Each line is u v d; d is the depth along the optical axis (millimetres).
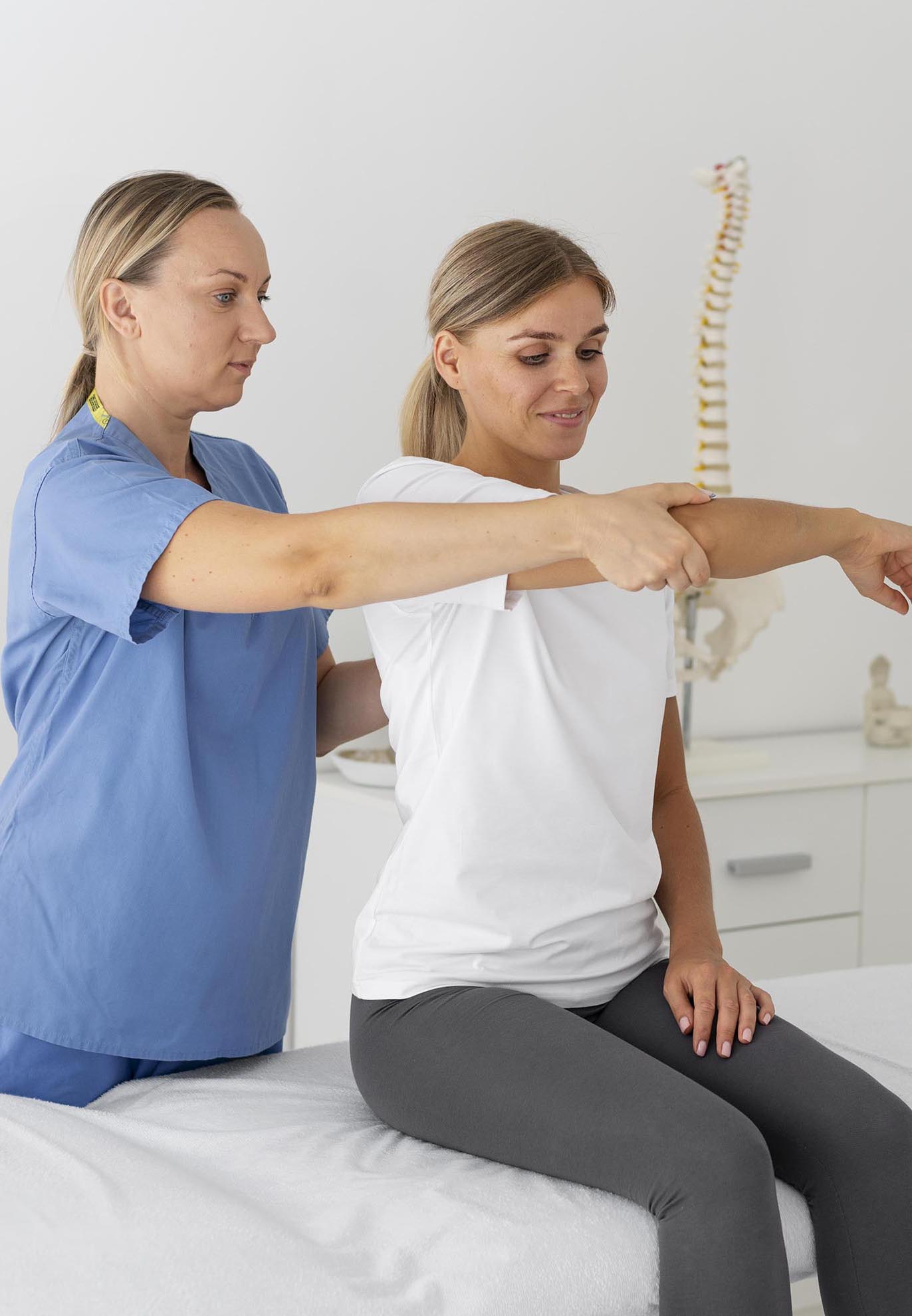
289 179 2480
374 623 1363
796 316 2963
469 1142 1205
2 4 2268
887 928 2689
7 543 2344
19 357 2328
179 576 1209
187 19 2385
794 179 2922
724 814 2518
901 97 3018
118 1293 1013
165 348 1410
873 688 2938
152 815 1387
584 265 1395
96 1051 1407
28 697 1439
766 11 2848
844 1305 1147
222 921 1433
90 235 1430
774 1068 1221
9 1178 1162
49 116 2311
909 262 3074
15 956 1392
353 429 2576
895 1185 1136
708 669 2705
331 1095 1426
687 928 1390
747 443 2947
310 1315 1014
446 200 2604
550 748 1279
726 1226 1035
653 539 1068
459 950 1263
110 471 1301
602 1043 1173
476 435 1435
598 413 2770
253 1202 1164
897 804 2670
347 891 2404
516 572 1197
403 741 1346
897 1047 1508
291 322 2508
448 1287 1062
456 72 2586
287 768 1488
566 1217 1125
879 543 1302
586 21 2680
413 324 2604
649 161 2766
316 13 2469
